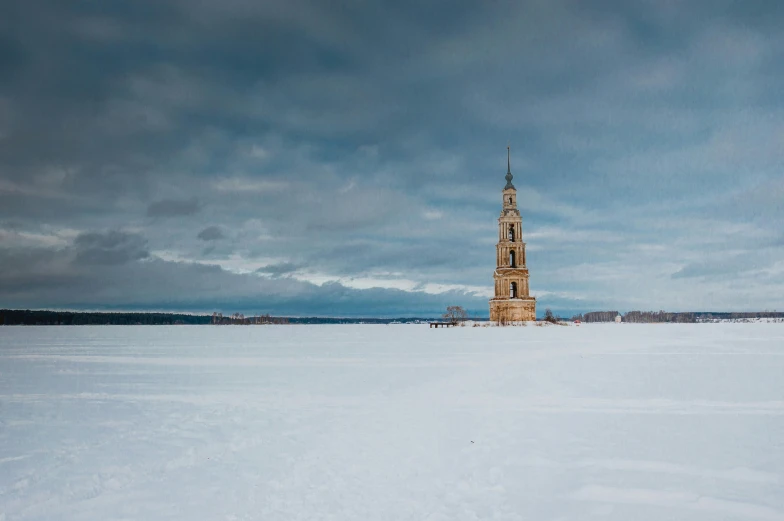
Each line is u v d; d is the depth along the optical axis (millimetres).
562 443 16125
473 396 24953
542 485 12602
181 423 19766
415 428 18422
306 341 79812
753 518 10609
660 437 16641
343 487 12594
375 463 14438
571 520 10625
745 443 15844
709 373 32188
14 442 17125
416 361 42750
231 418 20578
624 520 10586
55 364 42312
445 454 15211
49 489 12742
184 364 42031
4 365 41406
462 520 10641
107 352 56219
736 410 20703
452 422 19266
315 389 27938
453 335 96438
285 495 12125
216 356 50125
